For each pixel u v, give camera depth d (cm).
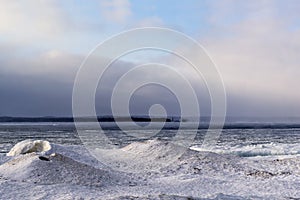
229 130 7956
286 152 3017
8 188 1243
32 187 1273
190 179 1582
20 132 6550
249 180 1631
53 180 1387
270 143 4166
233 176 1730
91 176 1462
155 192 1320
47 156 1638
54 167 1495
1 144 4100
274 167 1975
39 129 7800
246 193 1349
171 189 1394
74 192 1234
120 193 1274
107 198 1131
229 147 3309
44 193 1199
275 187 1483
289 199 1242
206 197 1225
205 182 1528
